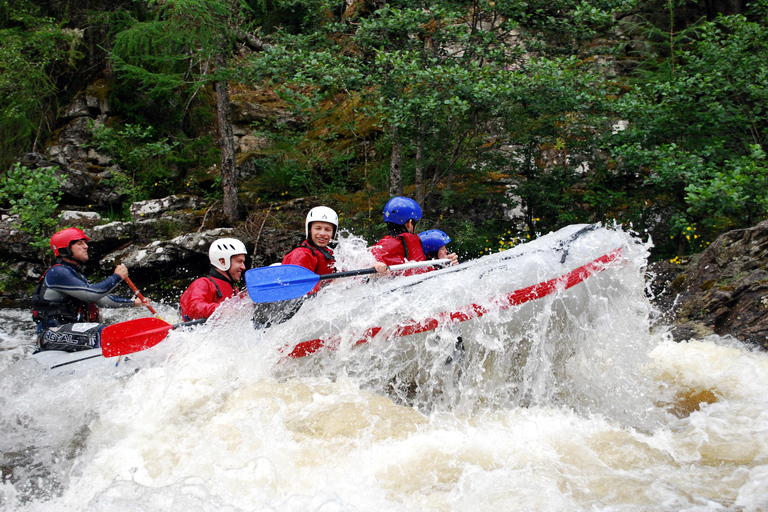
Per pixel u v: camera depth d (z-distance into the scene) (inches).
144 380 154.5
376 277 165.3
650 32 382.3
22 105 401.7
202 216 375.6
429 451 118.3
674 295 233.3
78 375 159.2
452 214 363.3
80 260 190.7
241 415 133.9
